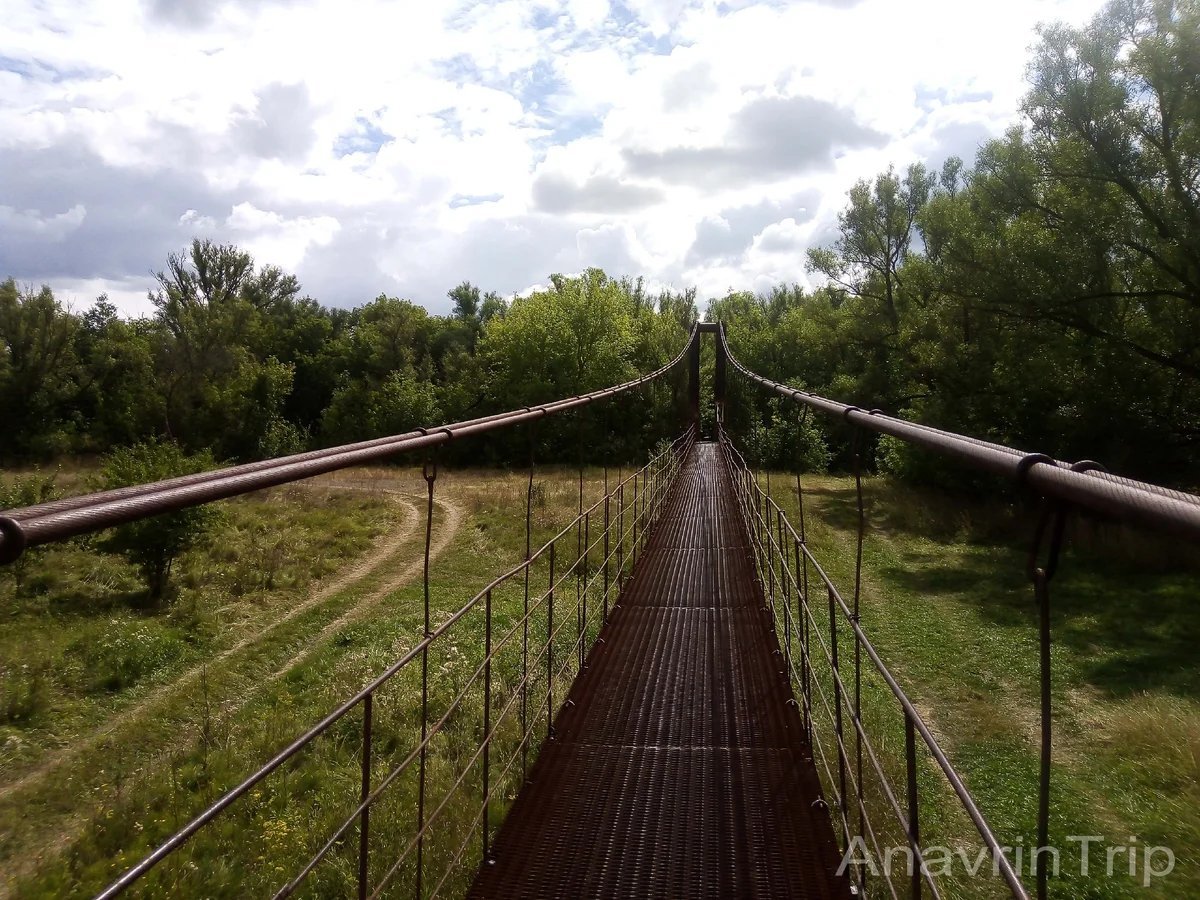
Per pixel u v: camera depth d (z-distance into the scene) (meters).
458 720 6.46
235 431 30.73
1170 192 11.91
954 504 16.16
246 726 7.11
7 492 13.53
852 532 14.45
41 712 7.62
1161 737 5.68
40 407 29.53
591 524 13.36
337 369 40.78
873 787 4.80
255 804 5.54
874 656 2.46
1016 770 5.59
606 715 4.56
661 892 2.97
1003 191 13.47
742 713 4.55
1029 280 12.95
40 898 4.66
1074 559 11.69
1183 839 4.57
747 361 33.47
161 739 7.16
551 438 30.25
